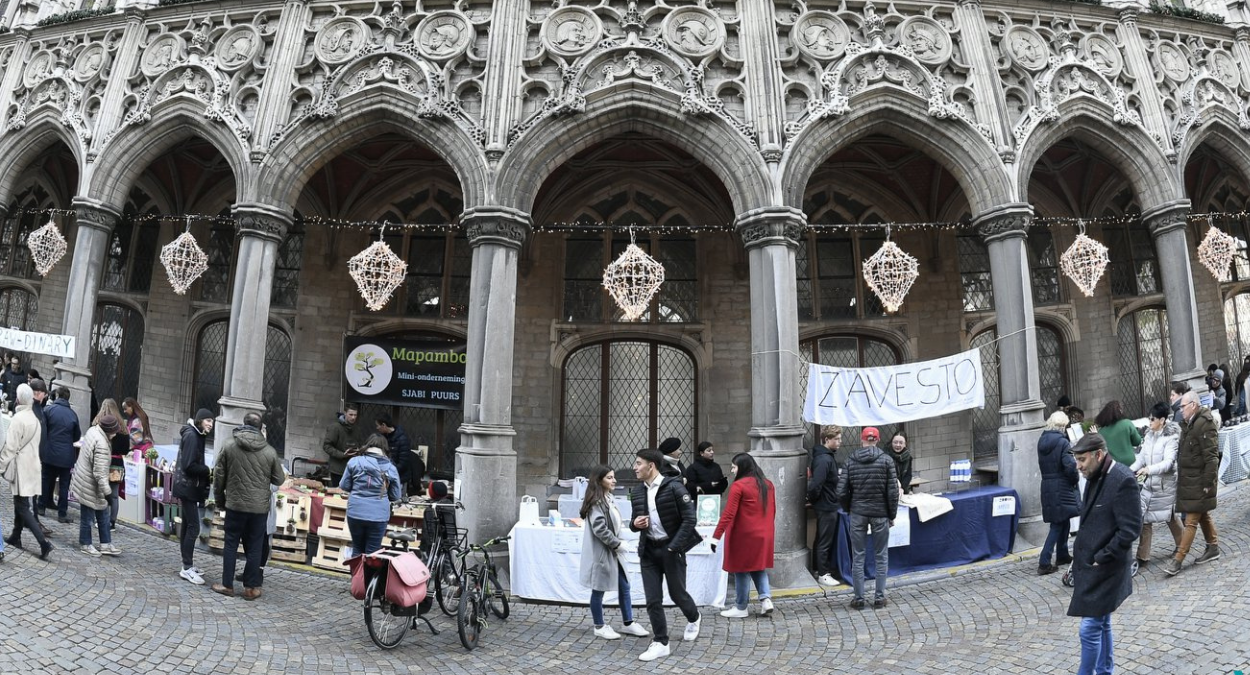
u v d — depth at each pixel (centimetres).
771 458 870
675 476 642
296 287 1337
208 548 859
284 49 1029
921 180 1298
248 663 544
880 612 710
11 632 519
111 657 515
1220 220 1491
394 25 1023
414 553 650
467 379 911
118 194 1086
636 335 1302
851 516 737
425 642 632
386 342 1256
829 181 1315
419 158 1272
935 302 1319
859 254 1338
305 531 846
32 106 1153
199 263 1042
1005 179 991
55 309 1438
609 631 655
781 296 918
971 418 1312
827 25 1022
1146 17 1129
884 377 907
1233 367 1481
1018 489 927
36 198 1485
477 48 1014
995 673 538
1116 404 776
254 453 708
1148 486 720
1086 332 1352
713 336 1291
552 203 1310
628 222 1332
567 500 1020
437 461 1287
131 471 960
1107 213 1391
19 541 718
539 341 1288
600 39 995
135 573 718
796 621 699
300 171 1012
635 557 781
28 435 698
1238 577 643
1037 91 1042
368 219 1334
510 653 619
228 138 1016
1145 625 582
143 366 1362
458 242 1349
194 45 1064
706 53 989
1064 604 677
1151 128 1085
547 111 964
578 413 1305
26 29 1188
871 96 1002
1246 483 1032
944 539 847
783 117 972
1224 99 1156
